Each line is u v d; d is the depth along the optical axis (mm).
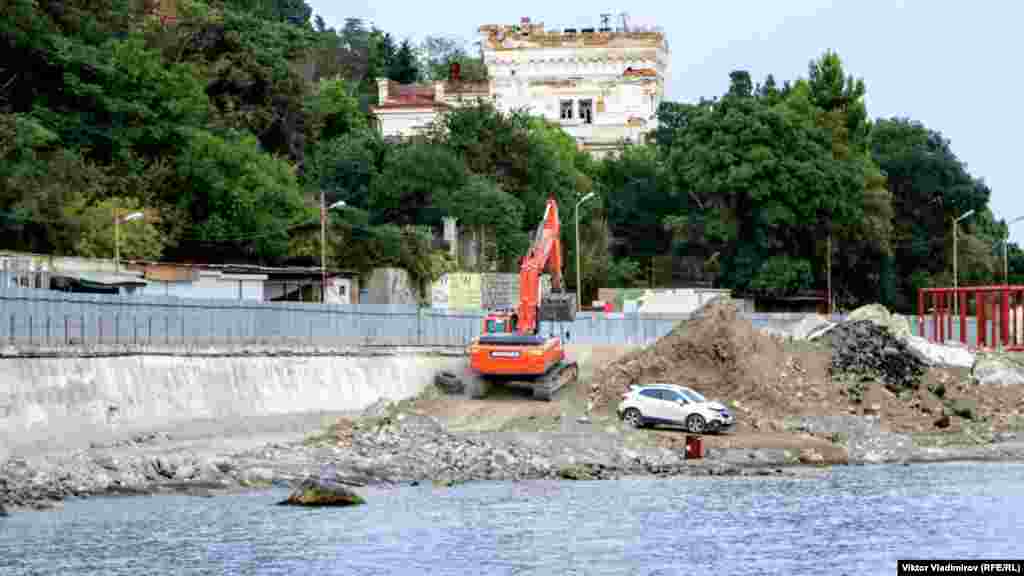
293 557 46375
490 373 78750
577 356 90750
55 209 88250
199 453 62125
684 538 51094
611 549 48812
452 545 48906
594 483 63719
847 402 81312
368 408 75750
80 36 106750
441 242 118125
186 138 102188
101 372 62062
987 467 71062
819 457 72125
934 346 89750
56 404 59031
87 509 52438
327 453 65312
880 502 59344
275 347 73875
